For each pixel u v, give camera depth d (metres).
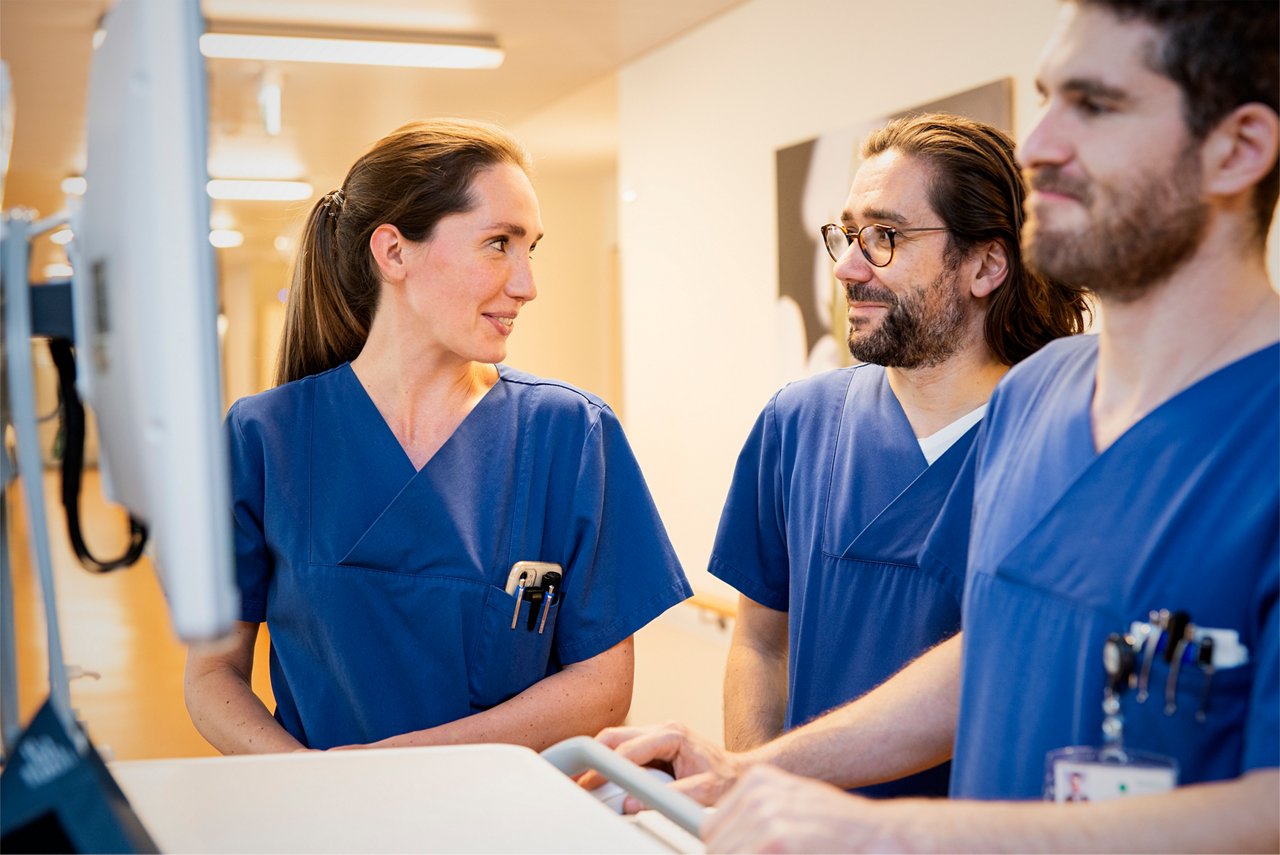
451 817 0.86
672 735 1.09
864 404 1.57
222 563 0.62
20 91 6.30
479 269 1.42
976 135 1.44
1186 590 0.79
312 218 1.54
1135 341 0.87
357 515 1.46
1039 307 1.45
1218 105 0.77
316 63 5.83
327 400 1.50
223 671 1.48
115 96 0.68
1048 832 0.68
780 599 1.70
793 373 4.61
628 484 1.55
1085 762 0.76
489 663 1.47
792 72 4.57
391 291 1.48
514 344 9.84
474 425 1.51
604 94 6.83
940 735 1.10
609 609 1.51
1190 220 0.80
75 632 5.39
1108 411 0.90
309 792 0.91
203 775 0.96
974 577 0.96
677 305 5.62
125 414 0.69
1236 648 0.76
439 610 1.45
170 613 0.65
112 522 8.29
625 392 6.23
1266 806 0.67
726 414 5.19
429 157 1.42
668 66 5.60
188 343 0.61
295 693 1.48
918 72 3.82
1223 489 0.79
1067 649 0.85
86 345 0.79
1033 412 1.00
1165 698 0.78
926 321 1.45
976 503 1.04
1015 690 0.89
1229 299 0.83
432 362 1.49
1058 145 0.82
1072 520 0.88
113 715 4.08
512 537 1.49
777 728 1.58
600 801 0.98
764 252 4.83
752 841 0.70
